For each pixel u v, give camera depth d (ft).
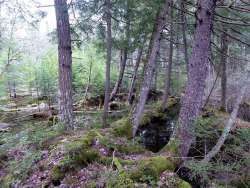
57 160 16.88
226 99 40.63
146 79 24.80
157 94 46.21
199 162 17.44
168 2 24.31
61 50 23.45
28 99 49.96
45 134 21.34
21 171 16.84
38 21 29.58
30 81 46.32
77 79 47.93
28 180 16.14
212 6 18.28
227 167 17.04
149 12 27.81
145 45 34.58
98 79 48.62
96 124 30.27
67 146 17.78
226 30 28.07
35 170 16.85
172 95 45.44
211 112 31.19
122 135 24.25
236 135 21.08
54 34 28.32
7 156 19.40
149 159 17.28
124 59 49.26
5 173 17.65
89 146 18.83
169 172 15.98
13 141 20.93
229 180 17.12
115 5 27.84
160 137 28.55
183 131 19.31
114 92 47.80
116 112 36.32
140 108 25.21
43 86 46.11
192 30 30.17
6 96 47.52
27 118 37.06
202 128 20.29
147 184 14.69
